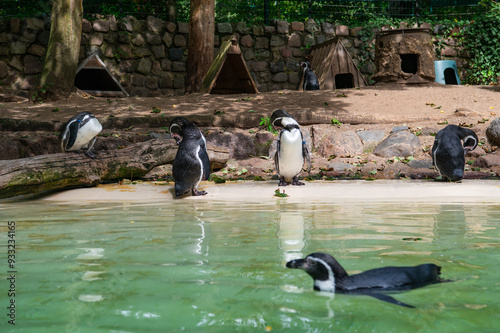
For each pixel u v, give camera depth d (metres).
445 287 2.33
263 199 6.64
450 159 8.00
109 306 2.09
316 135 11.44
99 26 17.80
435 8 22.89
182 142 7.12
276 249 3.26
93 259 3.03
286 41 20.12
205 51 17.17
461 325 1.84
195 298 2.21
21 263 2.94
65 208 5.98
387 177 9.09
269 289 2.34
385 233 3.85
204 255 3.11
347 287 2.28
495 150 10.29
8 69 16.80
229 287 2.37
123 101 14.50
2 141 10.21
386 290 2.27
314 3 22.30
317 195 6.94
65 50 14.99
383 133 11.30
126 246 3.44
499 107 13.02
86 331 1.79
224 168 10.37
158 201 6.67
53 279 2.56
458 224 4.30
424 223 4.38
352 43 20.67
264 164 10.48
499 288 2.31
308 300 2.16
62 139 7.83
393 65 17.00
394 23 21.05
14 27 16.81
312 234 3.83
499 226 4.18
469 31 20.50
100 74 18.08
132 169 9.12
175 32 18.98
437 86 16.58
